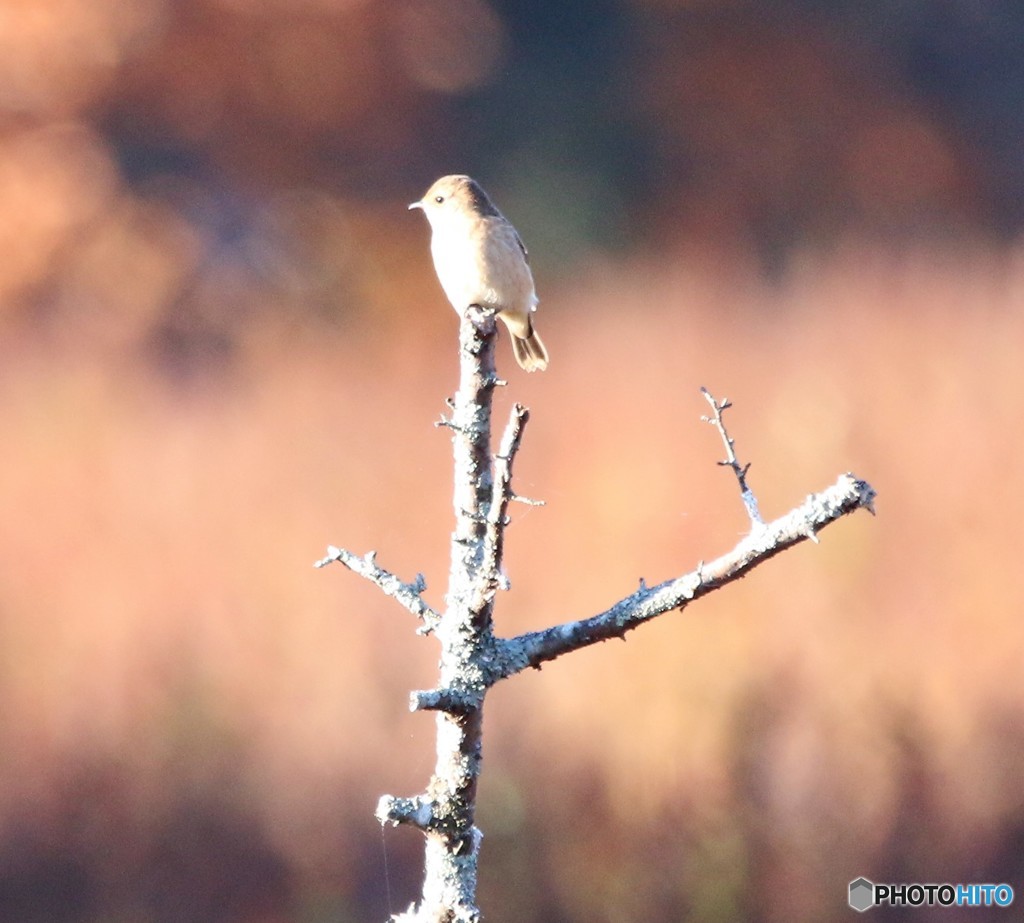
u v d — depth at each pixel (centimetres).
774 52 2945
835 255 2280
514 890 1060
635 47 3105
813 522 461
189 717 1185
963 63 3088
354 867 1102
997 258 2044
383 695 1188
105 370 2095
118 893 1110
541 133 3030
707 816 1070
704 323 1831
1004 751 1084
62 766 1172
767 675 1140
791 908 1025
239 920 1093
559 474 1434
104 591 1324
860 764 1086
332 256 2659
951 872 1030
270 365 2117
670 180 2936
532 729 1129
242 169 2695
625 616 475
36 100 2544
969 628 1174
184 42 2617
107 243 2517
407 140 2853
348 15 2706
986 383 1478
